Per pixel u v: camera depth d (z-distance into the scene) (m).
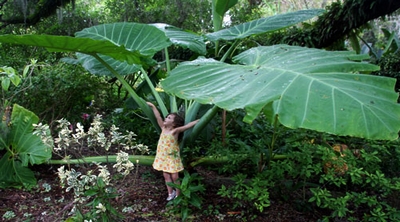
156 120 3.12
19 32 6.57
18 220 2.36
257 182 2.36
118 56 2.69
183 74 2.25
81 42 2.32
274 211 2.58
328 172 2.39
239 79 1.97
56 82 3.76
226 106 1.65
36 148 3.02
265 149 2.88
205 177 3.24
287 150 2.84
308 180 3.04
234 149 3.19
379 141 2.84
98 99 4.69
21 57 4.66
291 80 1.78
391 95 1.64
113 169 3.33
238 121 3.40
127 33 3.28
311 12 3.65
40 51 5.22
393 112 1.53
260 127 3.04
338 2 5.44
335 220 2.43
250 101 1.63
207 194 2.86
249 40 5.42
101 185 2.12
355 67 1.92
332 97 1.60
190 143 3.04
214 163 3.09
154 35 3.15
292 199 2.75
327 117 1.51
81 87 4.01
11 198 2.71
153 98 4.40
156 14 6.13
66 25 6.43
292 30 6.12
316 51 2.37
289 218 2.49
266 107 1.64
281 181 2.71
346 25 5.43
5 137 3.05
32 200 2.69
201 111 3.57
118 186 2.95
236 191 2.36
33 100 3.71
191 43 3.12
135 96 3.02
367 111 1.49
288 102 1.61
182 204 2.44
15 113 3.17
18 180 2.92
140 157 3.17
